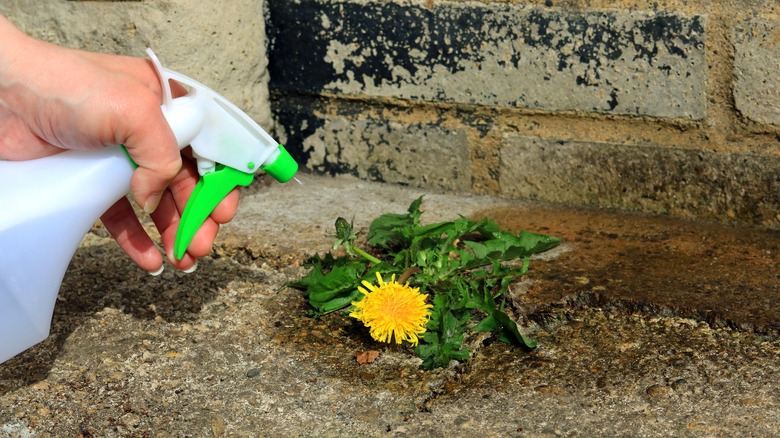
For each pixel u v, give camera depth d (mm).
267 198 1253
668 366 1023
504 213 1218
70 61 936
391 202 1242
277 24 1265
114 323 1079
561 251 1150
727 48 1151
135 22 1191
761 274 1104
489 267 1111
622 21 1171
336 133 1281
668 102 1179
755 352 1030
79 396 1013
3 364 1038
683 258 1133
